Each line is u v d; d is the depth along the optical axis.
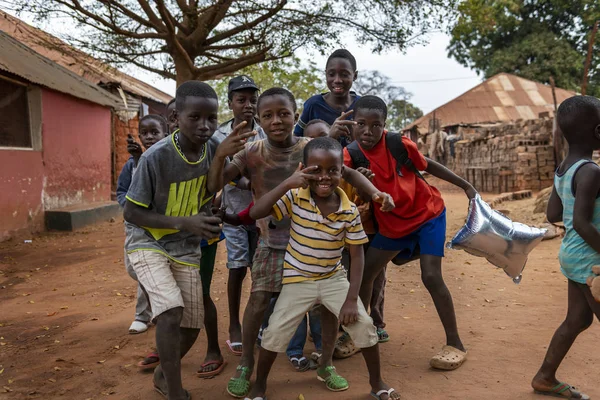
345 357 3.64
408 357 3.62
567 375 3.27
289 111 3.09
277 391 3.13
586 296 2.75
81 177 12.73
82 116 12.80
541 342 3.83
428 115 30.44
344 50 4.36
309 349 3.86
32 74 10.40
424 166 3.54
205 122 2.79
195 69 13.66
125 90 16.47
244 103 3.88
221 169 2.89
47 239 10.09
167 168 2.86
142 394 3.18
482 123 27.41
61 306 5.46
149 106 19.16
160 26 13.59
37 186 10.82
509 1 34.12
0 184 9.60
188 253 3.00
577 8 34.31
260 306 3.06
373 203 3.53
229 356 3.75
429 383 3.18
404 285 5.63
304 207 2.93
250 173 3.27
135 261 2.87
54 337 4.41
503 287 5.48
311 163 2.77
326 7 13.22
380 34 13.41
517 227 3.51
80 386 3.36
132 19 14.19
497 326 4.21
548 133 16.48
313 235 2.89
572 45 35.72
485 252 3.46
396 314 4.63
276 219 3.10
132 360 3.77
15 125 10.24
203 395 3.12
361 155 3.55
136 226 2.96
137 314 4.41
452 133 29.36
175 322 2.78
